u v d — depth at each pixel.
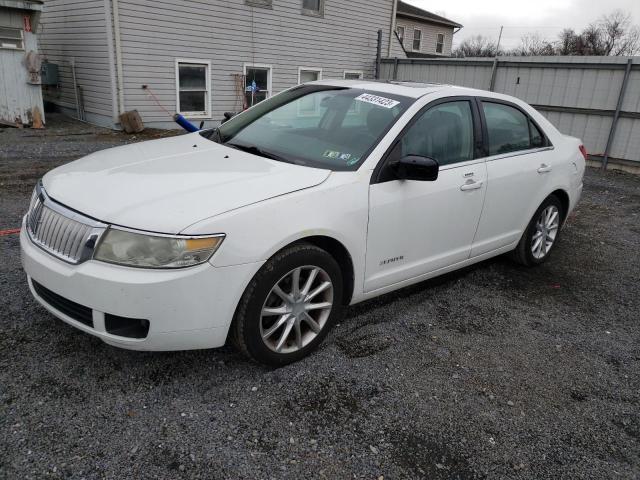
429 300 4.11
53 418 2.43
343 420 2.60
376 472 2.30
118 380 2.74
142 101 12.71
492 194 4.04
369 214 3.15
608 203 8.12
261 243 2.62
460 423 2.67
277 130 3.73
